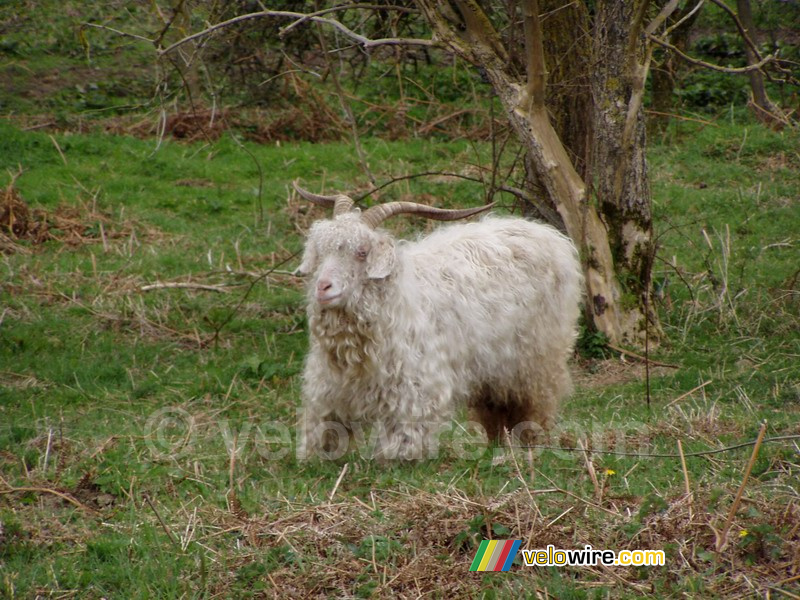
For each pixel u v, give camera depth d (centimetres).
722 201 2331
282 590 839
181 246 2070
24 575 876
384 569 856
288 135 2809
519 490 980
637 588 829
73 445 1183
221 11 1886
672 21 2597
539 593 819
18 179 2314
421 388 1092
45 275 1856
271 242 2111
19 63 3119
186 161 2544
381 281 1056
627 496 972
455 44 1556
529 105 1548
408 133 2848
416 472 1063
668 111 2853
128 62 3198
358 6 1599
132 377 1477
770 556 860
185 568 878
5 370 1489
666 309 1762
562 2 1702
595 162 1661
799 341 1588
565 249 1301
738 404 1323
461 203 2261
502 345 1195
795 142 2652
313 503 989
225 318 1734
